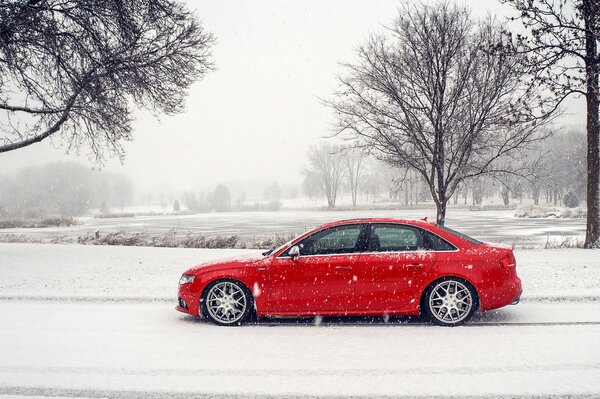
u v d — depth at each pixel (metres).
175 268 12.42
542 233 25.30
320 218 45.53
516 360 5.08
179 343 5.96
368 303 6.62
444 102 14.85
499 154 14.81
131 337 6.29
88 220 56.22
